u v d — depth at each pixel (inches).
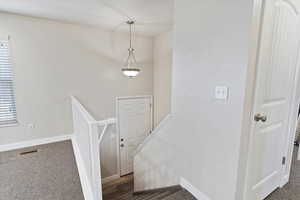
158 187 95.3
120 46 152.6
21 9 99.8
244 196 54.0
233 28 47.0
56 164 92.0
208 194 61.4
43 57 118.1
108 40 145.3
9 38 105.6
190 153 68.8
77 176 80.9
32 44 113.3
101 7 98.3
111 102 154.0
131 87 164.2
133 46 160.1
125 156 167.0
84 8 99.7
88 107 142.1
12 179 78.2
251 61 45.3
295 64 61.0
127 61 158.1
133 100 166.7
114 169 160.6
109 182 149.8
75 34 128.9
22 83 112.9
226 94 50.6
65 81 128.7
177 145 76.7
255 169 55.7
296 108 66.8
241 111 46.8
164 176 89.6
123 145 164.9
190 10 61.7
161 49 160.2
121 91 158.7
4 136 111.0
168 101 158.2
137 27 137.0
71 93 132.5
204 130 60.4
